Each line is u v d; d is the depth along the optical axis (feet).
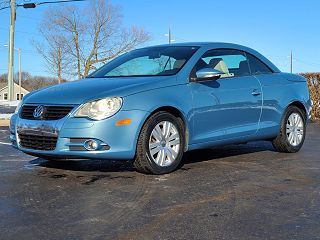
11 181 16.35
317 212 12.75
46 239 10.71
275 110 21.63
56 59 164.14
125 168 18.51
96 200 13.82
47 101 16.71
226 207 13.17
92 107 15.88
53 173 17.66
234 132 19.71
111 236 10.88
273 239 10.71
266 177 17.07
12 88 98.27
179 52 19.70
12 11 96.07
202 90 18.48
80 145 15.80
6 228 11.43
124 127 16.03
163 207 13.14
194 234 11.02
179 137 17.71
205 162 20.04
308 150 23.77
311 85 46.32
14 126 17.67
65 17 161.58
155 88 17.07
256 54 22.04
